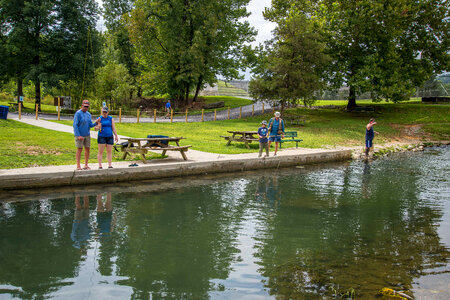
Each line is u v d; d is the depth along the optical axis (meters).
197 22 40.16
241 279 4.41
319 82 30.53
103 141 10.12
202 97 55.09
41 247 5.36
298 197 9.19
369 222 7.05
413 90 34.50
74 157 12.22
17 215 6.96
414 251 5.48
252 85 31.58
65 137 15.78
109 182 10.26
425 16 35.78
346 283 4.33
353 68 35.62
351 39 34.09
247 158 13.29
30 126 18.59
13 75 36.47
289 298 3.93
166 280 4.36
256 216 7.34
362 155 18.25
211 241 5.79
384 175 12.90
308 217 7.34
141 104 44.00
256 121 30.62
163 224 6.65
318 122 31.69
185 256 5.14
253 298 3.92
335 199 9.05
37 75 34.12
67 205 7.79
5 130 16.12
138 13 38.78
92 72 37.25
